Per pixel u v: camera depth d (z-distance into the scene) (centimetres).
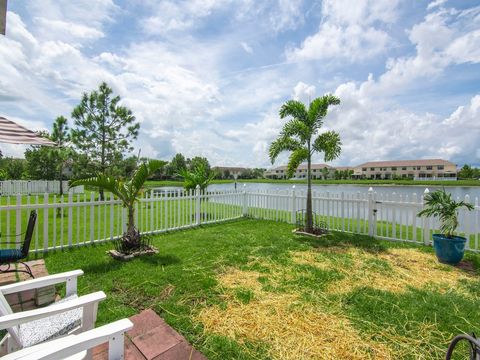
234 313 303
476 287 383
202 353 238
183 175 1189
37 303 281
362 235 701
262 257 501
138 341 250
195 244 586
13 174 2600
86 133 1231
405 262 492
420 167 7481
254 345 250
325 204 803
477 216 560
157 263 455
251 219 952
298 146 734
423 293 362
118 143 1291
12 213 950
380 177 7956
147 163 505
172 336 260
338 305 326
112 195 609
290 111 731
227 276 407
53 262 453
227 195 935
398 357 237
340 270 443
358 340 258
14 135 317
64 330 206
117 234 650
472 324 287
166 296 341
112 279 387
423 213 555
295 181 6131
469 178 6512
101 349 230
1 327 152
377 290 367
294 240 635
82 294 343
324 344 253
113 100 1263
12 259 355
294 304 326
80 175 1236
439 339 262
